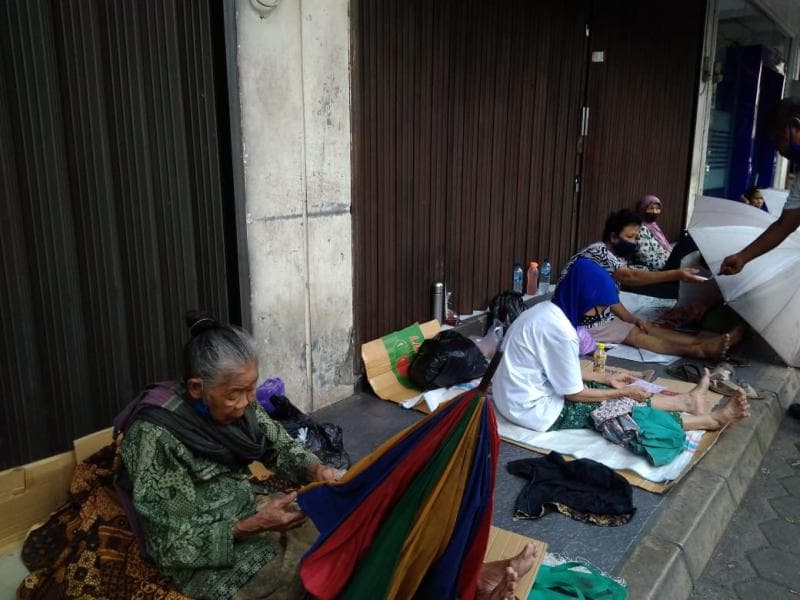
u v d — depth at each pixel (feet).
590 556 8.56
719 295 17.79
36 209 7.92
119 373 9.11
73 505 7.30
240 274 10.48
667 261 22.84
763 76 43.29
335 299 12.67
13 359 7.97
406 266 15.43
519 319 12.12
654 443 10.78
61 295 8.32
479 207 17.79
